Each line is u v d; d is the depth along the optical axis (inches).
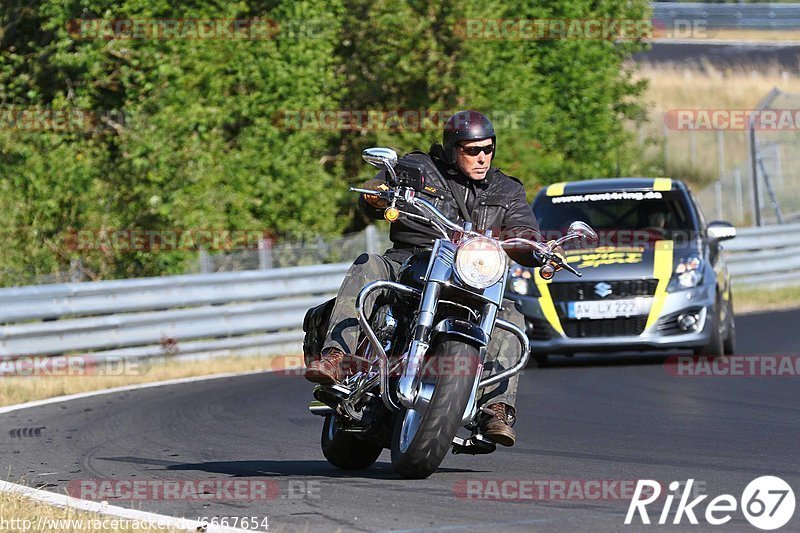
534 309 737.6
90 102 1117.7
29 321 835.4
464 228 374.3
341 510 341.4
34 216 998.4
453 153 390.9
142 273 1027.9
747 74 2434.8
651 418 534.9
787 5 2896.2
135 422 564.7
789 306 1132.5
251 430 532.7
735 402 577.3
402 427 373.1
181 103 1093.8
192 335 872.9
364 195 395.2
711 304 737.6
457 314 374.3
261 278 926.4
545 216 785.6
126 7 1085.1
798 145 1966.0
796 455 424.5
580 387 653.3
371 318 381.4
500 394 385.1
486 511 336.2
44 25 1086.4
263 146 1138.7
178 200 1026.7
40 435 529.7
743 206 1793.8
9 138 1020.5
